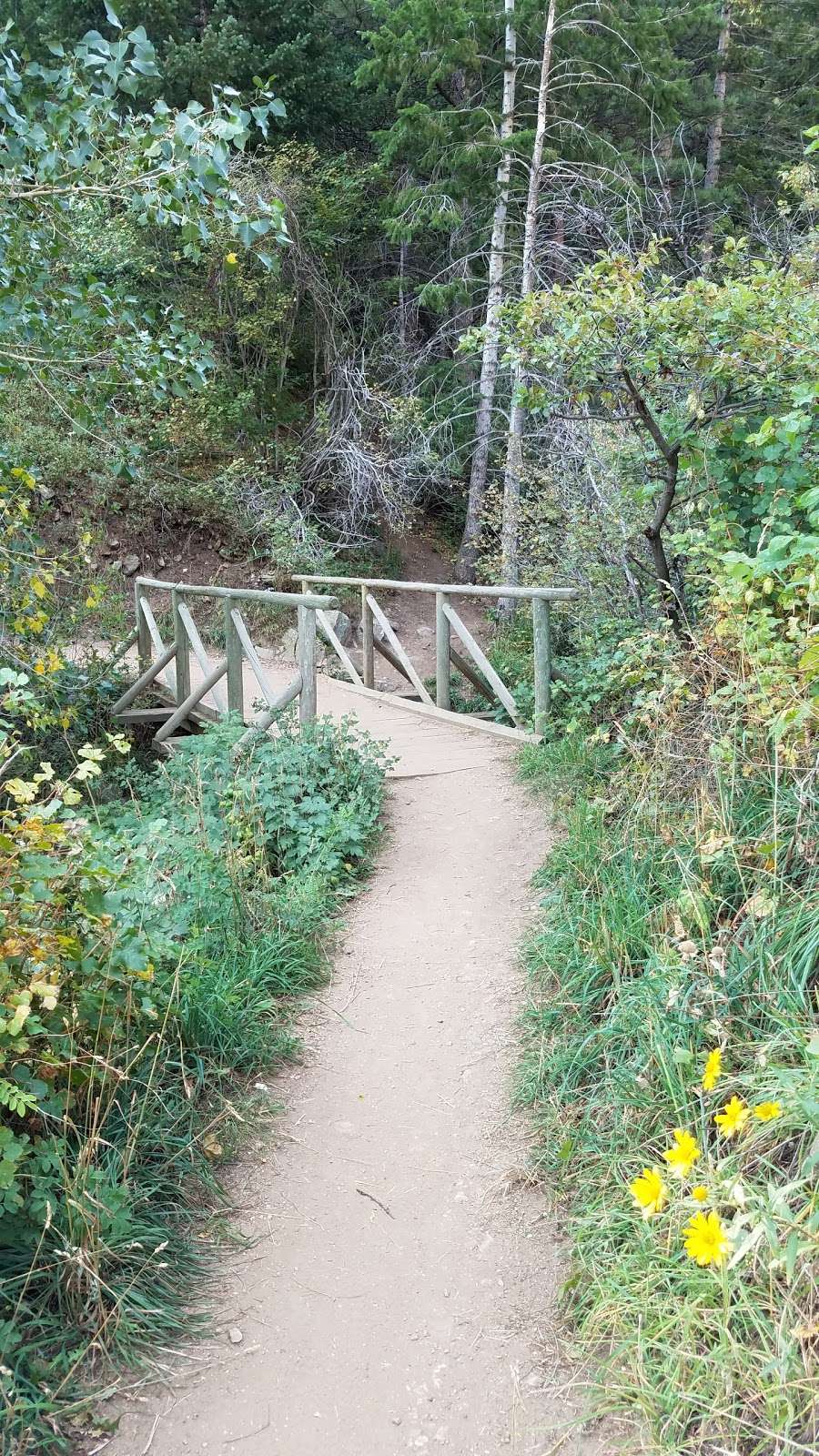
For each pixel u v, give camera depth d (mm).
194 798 5090
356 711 8406
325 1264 2598
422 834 5465
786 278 4457
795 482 4305
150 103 12828
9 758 2988
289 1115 3205
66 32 12992
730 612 3689
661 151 13555
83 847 2799
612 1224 2502
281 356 13562
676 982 2898
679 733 4035
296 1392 2219
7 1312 2219
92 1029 2789
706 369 4492
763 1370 1869
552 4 10836
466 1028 3654
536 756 6184
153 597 12500
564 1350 2291
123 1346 2270
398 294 14500
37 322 4609
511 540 10453
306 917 4324
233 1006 3486
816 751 3127
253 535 13172
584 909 3932
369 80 12445
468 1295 2490
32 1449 2012
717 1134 2516
